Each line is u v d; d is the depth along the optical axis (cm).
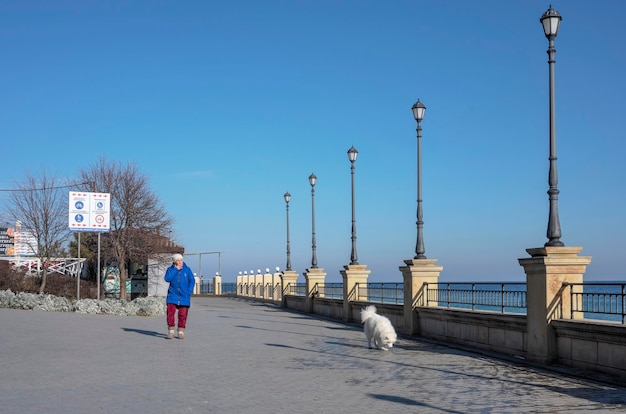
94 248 4316
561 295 1295
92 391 982
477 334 1642
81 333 1861
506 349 1497
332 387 1045
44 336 1739
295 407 877
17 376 1112
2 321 2112
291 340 1858
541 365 1298
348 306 2786
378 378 1145
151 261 4412
